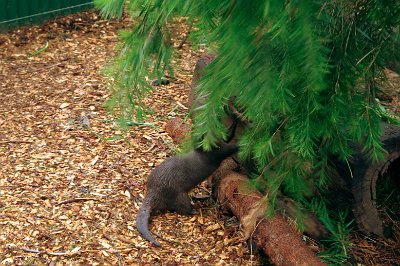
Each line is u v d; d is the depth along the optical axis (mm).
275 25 1738
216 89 2000
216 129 2541
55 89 6578
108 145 5539
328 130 2773
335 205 4488
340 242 4242
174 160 4590
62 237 4281
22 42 7691
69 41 7773
